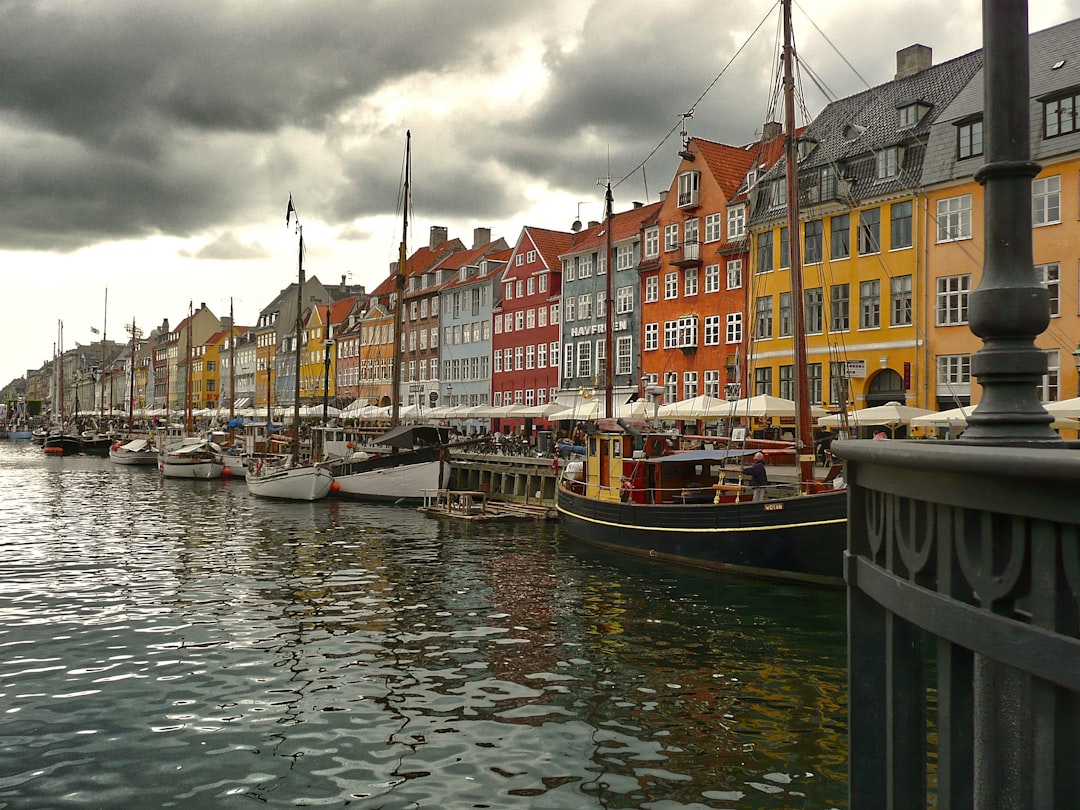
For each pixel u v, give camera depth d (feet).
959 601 10.03
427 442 130.62
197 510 121.08
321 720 34.35
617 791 27.78
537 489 120.06
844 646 45.09
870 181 122.93
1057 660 8.25
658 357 165.58
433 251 287.48
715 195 153.17
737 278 147.95
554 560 73.51
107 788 28.07
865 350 122.52
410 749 31.35
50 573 68.33
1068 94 99.81
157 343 546.67
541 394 204.74
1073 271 98.68
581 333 189.88
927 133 118.11
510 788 28.02
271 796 27.45
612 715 34.88
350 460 138.72
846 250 126.31
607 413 109.09
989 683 9.97
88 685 38.96
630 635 47.75
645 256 170.50
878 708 13.32
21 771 29.43
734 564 63.00
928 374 113.60
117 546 84.23
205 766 29.84
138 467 233.96
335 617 52.49
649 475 76.59
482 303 232.94
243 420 256.52
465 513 108.27
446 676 40.32
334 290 378.94
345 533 94.58
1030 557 8.88
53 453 301.84
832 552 56.44
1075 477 7.67
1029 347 13.19
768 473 97.66
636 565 69.72
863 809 13.15
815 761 30.19
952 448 9.72
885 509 12.28
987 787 9.98
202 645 45.96
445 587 62.08
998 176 13.32
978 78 116.88
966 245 110.11
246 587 62.39
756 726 33.60
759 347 141.38
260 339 395.55
